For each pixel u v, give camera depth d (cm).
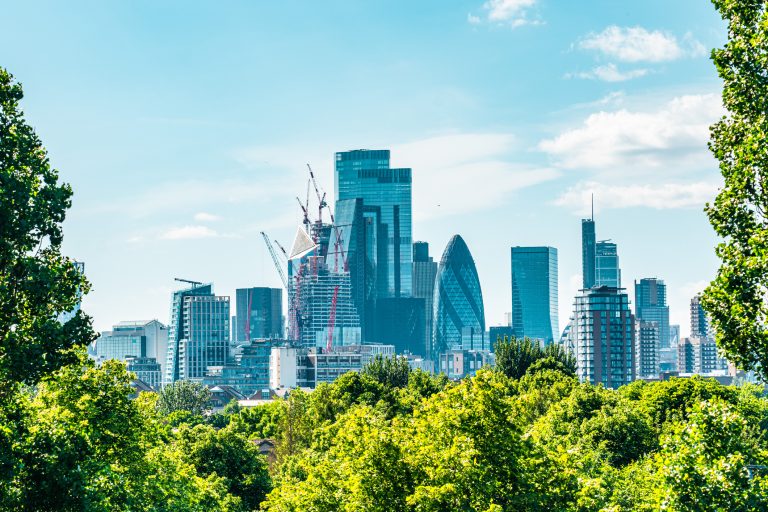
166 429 9281
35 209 5084
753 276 4747
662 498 4691
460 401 6038
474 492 5559
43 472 4906
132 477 7481
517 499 5594
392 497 6053
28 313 5238
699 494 4528
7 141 5128
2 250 4988
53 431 5197
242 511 13388
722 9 5147
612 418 12875
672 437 4844
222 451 14250
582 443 12306
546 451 6134
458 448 5744
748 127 5009
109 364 7062
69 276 5412
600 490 6159
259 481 14188
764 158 4841
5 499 4747
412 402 17262
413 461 6156
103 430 6762
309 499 7031
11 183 4988
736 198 4947
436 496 5512
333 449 7550
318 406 16838
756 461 4706
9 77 5234
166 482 8812
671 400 17138
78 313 5369
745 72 5003
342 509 6794
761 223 4894
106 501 5809
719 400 4847
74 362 5381
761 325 4784
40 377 5156
